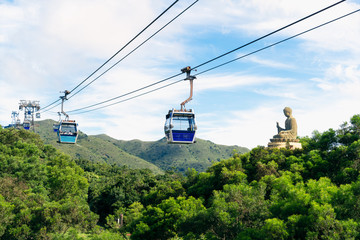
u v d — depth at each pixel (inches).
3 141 4530.0
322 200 1482.5
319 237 1374.3
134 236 2421.3
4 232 2012.8
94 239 2127.2
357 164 2199.8
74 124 1920.5
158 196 3275.1
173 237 2364.7
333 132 2684.5
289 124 3535.9
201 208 2234.3
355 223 1279.5
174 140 1221.1
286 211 1531.7
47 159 5103.3
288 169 2603.3
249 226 1727.4
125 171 6471.5
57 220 2101.4
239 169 2827.3
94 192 4658.0
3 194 2541.8
